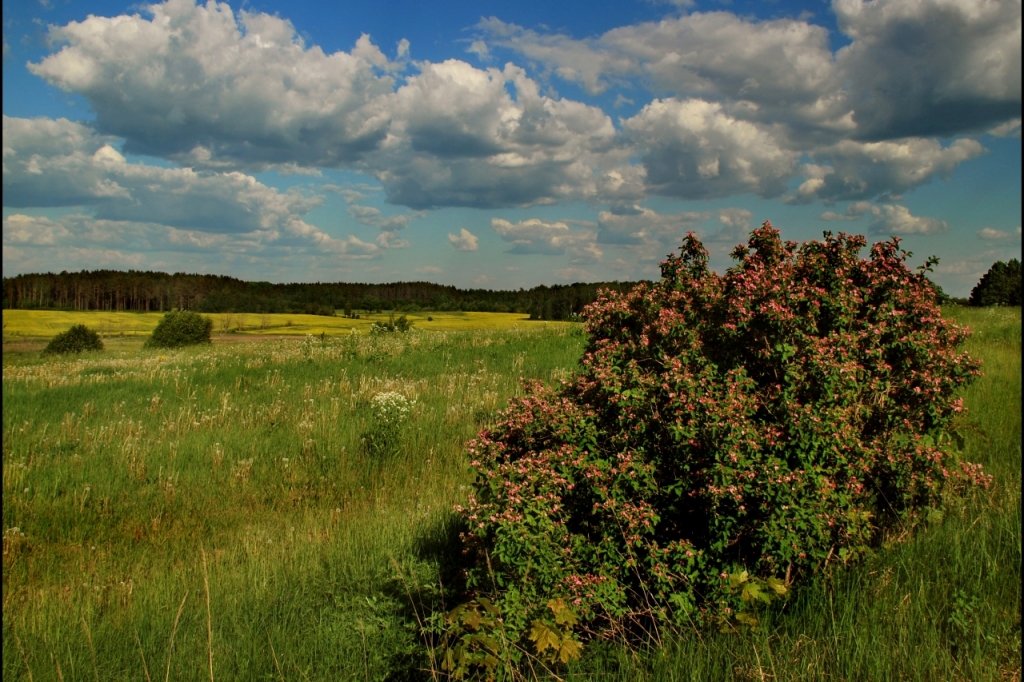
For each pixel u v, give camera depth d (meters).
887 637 3.16
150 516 6.97
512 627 3.41
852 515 3.75
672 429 3.76
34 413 10.38
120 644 4.46
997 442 6.63
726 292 4.73
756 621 3.31
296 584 5.27
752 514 3.62
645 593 3.75
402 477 7.98
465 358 16.14
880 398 4.36
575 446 4.12
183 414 10.40
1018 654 3.00
